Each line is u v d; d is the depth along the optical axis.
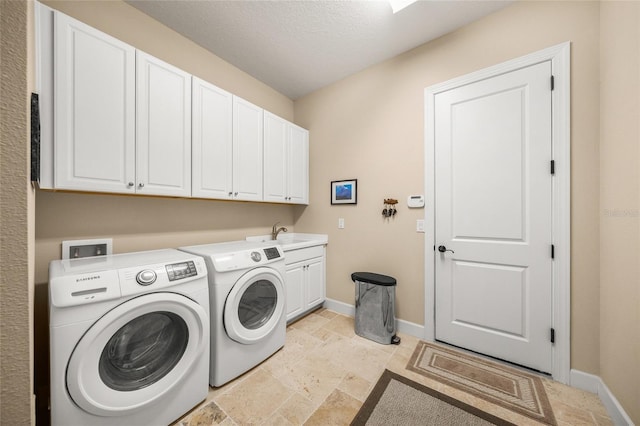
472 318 1.93
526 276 1.72
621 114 1.26
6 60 0.44
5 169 0.45
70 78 1.30
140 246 1.80
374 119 2.48
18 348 0.47
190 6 1.77
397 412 1.35
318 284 2.70
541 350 1.66
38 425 1.32
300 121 3.12
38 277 1.39
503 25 1.79
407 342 2.09
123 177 1.49
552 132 1.62
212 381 1.54
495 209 1.83
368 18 1.89
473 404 1.41
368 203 2.51
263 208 2.80
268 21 1.91
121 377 1.17
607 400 1.35
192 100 1.85
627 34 1.22
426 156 2.13
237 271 1.63
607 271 1.39
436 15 1.86
